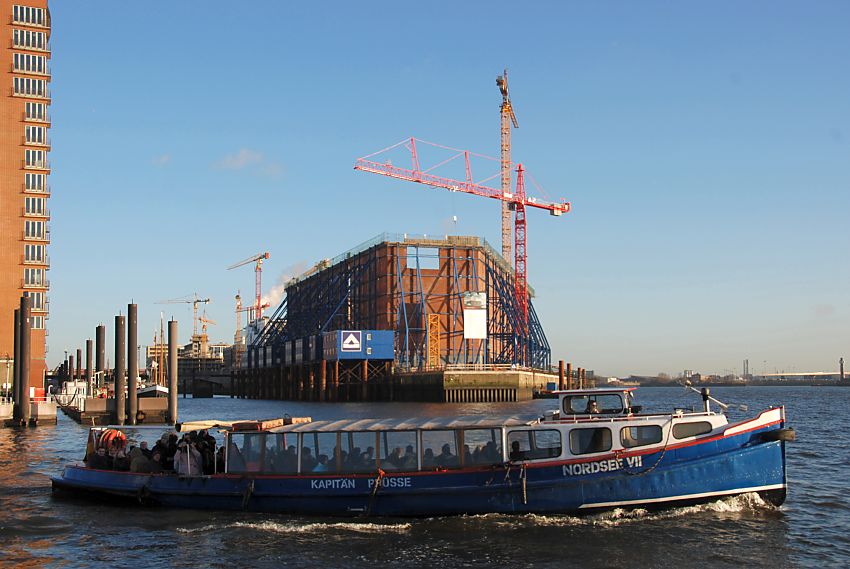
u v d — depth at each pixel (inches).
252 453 1216.2
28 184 4840.1
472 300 5713.6
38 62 4923.7
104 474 1315.2
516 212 7741.1
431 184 7066.9
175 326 3329.2
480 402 5088.6
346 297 6338.6
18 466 1824.6
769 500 1149.1
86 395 4296.3
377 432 1168.8
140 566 971.3
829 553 1010.1
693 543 1025.5
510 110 7790.4
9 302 4714.6
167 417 3289.9
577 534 1061.8
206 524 1151.6
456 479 1136.8
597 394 1218.6
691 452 1124.5
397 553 999.0
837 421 3511.3
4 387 4190.5
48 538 1099.3
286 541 1058.7
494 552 995.3
